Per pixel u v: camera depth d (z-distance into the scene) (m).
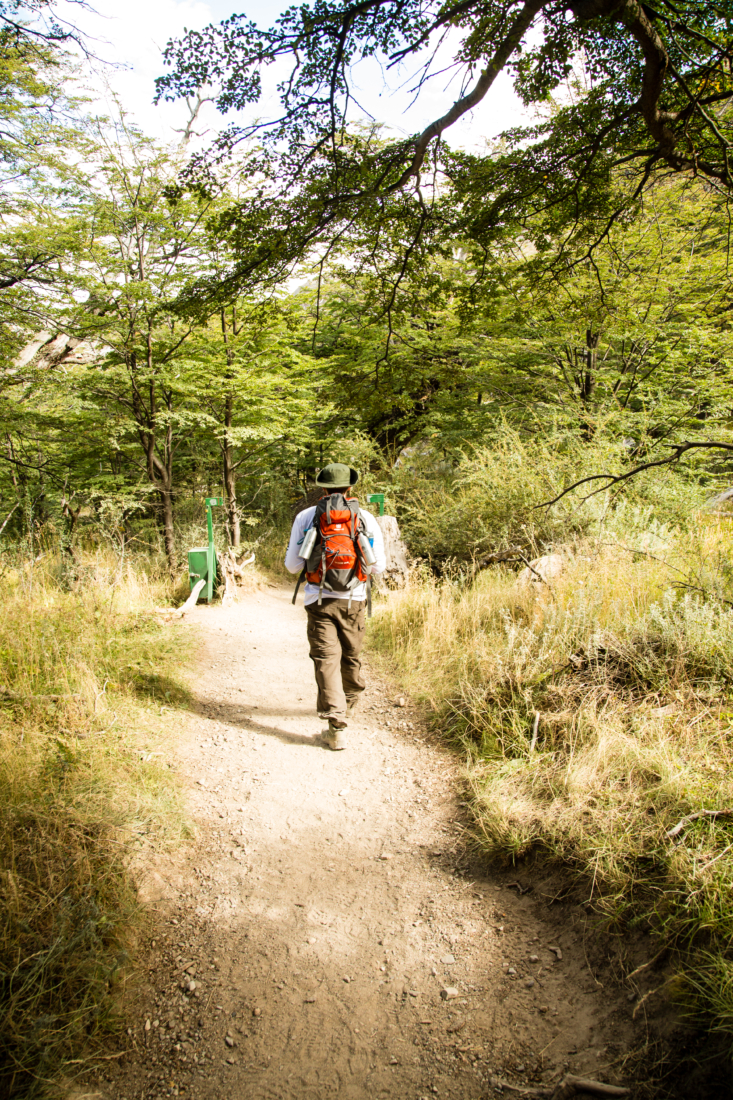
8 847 2.66
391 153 4.10
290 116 3.85
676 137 4.18
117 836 2.96
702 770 2.88
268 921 2.78
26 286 7.53
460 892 2.90
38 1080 2.00
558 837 2.91
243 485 12.35
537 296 6.02
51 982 2.25
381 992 2.44
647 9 3.61
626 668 3.87
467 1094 2.04
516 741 3.67
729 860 2.34
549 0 3.33
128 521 9.48
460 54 3.79
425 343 9.62
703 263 8.35
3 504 8.50
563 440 8.52
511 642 4.36
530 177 4.57
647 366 9.88
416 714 4.67
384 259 5.01
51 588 6.33
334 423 12.13
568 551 6.20
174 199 4.22
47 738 3.60
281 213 4.14
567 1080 1.98
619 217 5.32
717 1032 1.94
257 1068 2.15
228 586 8.36
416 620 6.17
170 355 8.20
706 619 3.80
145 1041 2.24
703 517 6.67
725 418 9.30
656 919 2.38
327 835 3.36
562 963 2.44
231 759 4.10
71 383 8.05
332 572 4.10
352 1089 2.08
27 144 6.92
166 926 2.73
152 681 4.95
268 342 8.72
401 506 10.18
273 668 5.88
